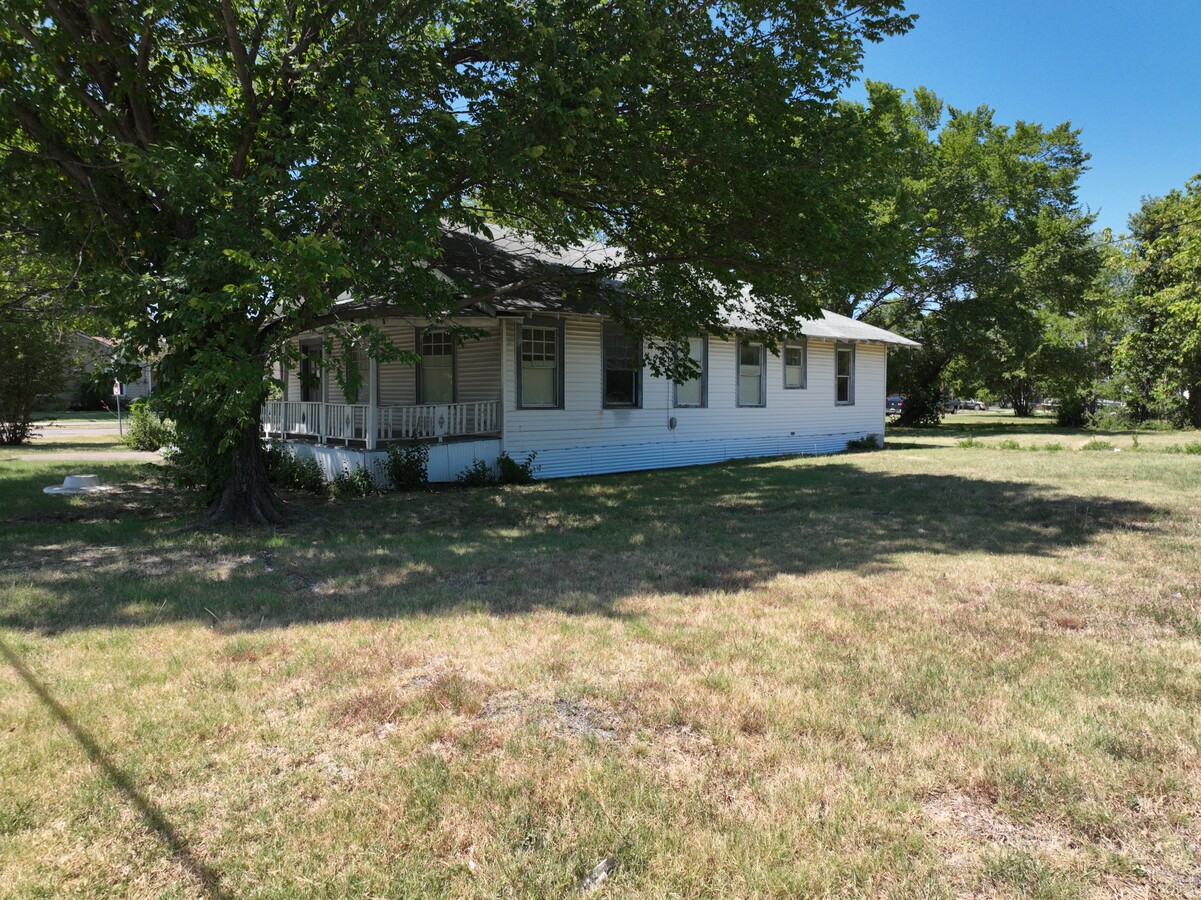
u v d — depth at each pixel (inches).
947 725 136.8
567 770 123.1
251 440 383.2
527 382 581.9
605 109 348.2
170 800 115.5
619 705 147.3
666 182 400.2
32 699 151.0
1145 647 178.5
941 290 1364.4
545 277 467.8
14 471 611.5
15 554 301.6
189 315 281.0
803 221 384.2
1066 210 1540.4
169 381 337.4
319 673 164.6
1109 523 345.1
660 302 498.3
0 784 119.4
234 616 208.8
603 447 629.9
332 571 266.2
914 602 219.0
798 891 94.5
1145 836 104.6
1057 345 1418.6
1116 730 134.3
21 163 331.0
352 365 310.8
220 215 294.2
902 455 745.0
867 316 1457.9
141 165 284.8
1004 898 92.4
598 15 331.3
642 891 95.0
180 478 473.4
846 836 105.0
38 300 537.6
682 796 115.3
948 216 1294.3
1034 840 104.1
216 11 324.2
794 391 808.3
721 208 408.8
